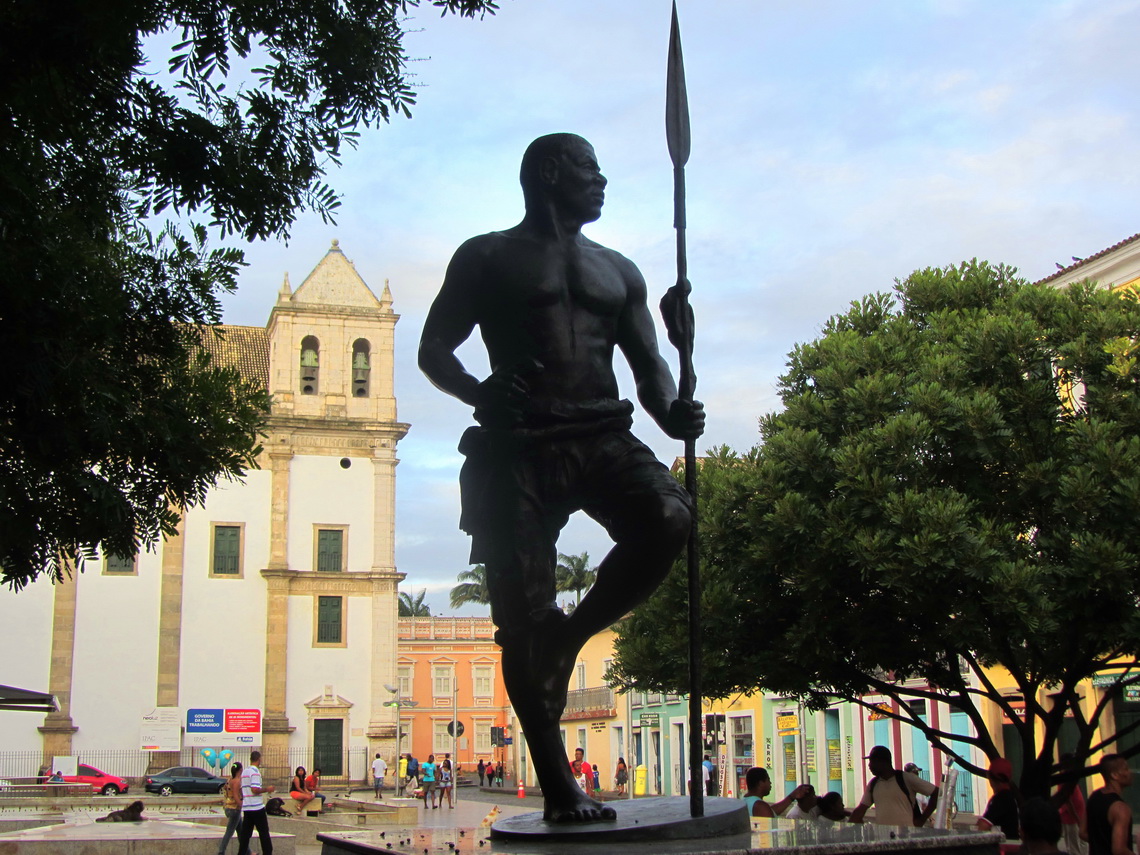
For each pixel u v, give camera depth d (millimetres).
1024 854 7871
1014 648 13500
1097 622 12016
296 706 45281
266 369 49375
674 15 4352
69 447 6773
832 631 13289
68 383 6602
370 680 46094
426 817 29516
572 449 3965
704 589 13766
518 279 4059
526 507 3959
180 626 44688
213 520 45781
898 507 12414
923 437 12891
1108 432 12500
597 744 51094
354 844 3564
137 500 7691
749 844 3299
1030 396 13055
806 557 13023
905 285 15523
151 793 40250
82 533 7293
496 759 68500
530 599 3922
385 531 47250
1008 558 12359
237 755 44219
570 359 4039
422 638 69250
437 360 4078
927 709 27875
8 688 16406
